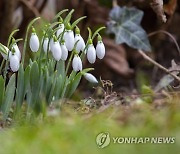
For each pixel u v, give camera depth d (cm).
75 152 100
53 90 125
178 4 172
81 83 178
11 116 130
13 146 102
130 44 166
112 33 179
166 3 158
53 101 125
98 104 131
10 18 175
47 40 124
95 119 109
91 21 183
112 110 116
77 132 104
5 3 174
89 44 124
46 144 101
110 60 184
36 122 119
